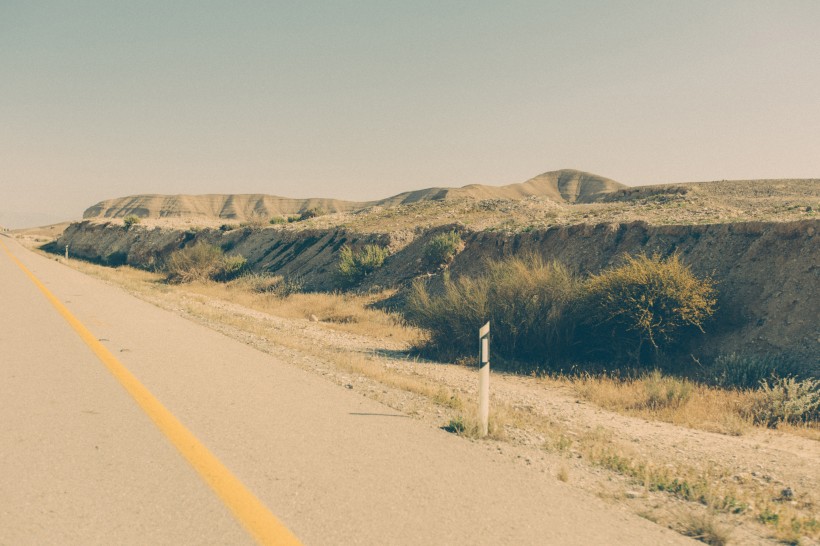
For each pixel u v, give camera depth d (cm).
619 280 1459
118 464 468
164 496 407
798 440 862
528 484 470
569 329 1487
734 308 1455
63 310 1567
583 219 2469
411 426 631
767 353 1273
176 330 1333
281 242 4100
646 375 1278
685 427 923
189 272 3419
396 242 3225
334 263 3341
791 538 431
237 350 1099
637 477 571
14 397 672
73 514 373
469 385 1121
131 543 337
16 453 484
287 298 2691
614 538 375
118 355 968
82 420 590
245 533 355
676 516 443
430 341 1633
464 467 501
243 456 497
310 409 674
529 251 2409
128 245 5634
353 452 523
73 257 6316
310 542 345
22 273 2927
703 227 1816
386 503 410
